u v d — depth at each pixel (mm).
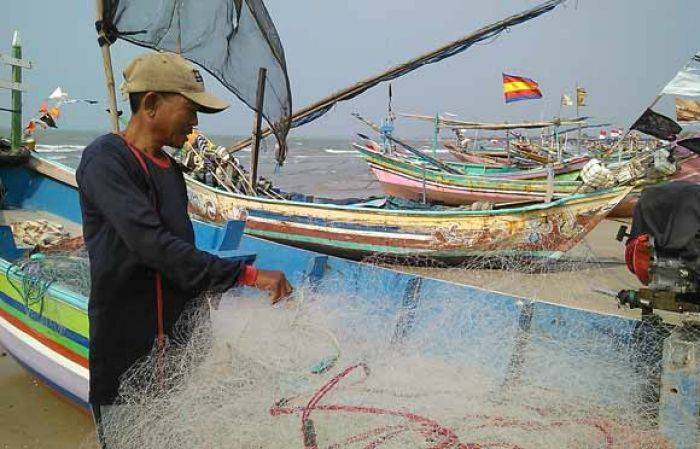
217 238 5113
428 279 3801
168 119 2111
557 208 7195
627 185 6980
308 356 2633
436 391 2385
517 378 2602
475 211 7406
